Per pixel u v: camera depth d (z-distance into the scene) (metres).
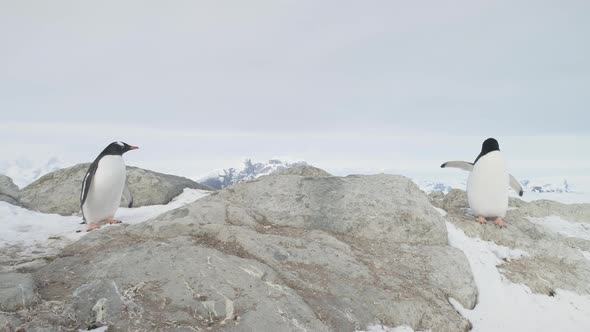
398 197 9.79
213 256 6.61
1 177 13.95
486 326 7.65
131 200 13.34
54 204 13.62
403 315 6.75
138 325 5.18
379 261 8.27
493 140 11.11
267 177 11.02
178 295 5.81
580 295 9.13
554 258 10.26
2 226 10.69
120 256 6.66
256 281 6.26
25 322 4.90
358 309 6.57
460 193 13.77
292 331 5.48
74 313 5.23
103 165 10.34
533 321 8.13
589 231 13.43
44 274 6.55
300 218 9.55
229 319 5.55
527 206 14.52
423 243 9.27
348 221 9.36
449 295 8.04
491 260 9.63
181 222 8.39
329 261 7.63
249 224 8.98
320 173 13.59
